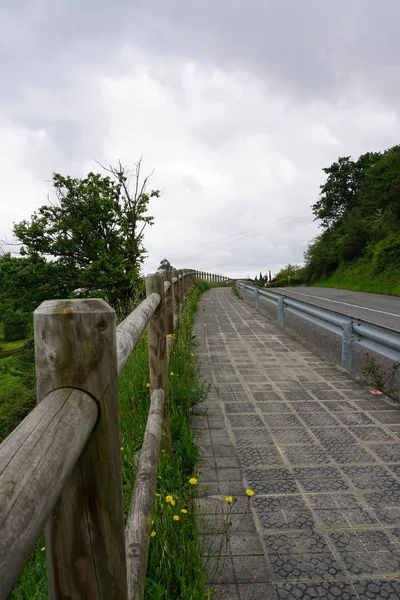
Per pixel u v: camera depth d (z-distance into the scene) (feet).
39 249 80.43
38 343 3.22
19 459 2.12
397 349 14.40
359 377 17.30
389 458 10.23
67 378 3.20
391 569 6.58
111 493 3.34
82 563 3.35
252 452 10.57
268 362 19.94
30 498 1.97
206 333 28.14
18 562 1.78
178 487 8.43
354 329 17.63
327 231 157.89
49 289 79.10
